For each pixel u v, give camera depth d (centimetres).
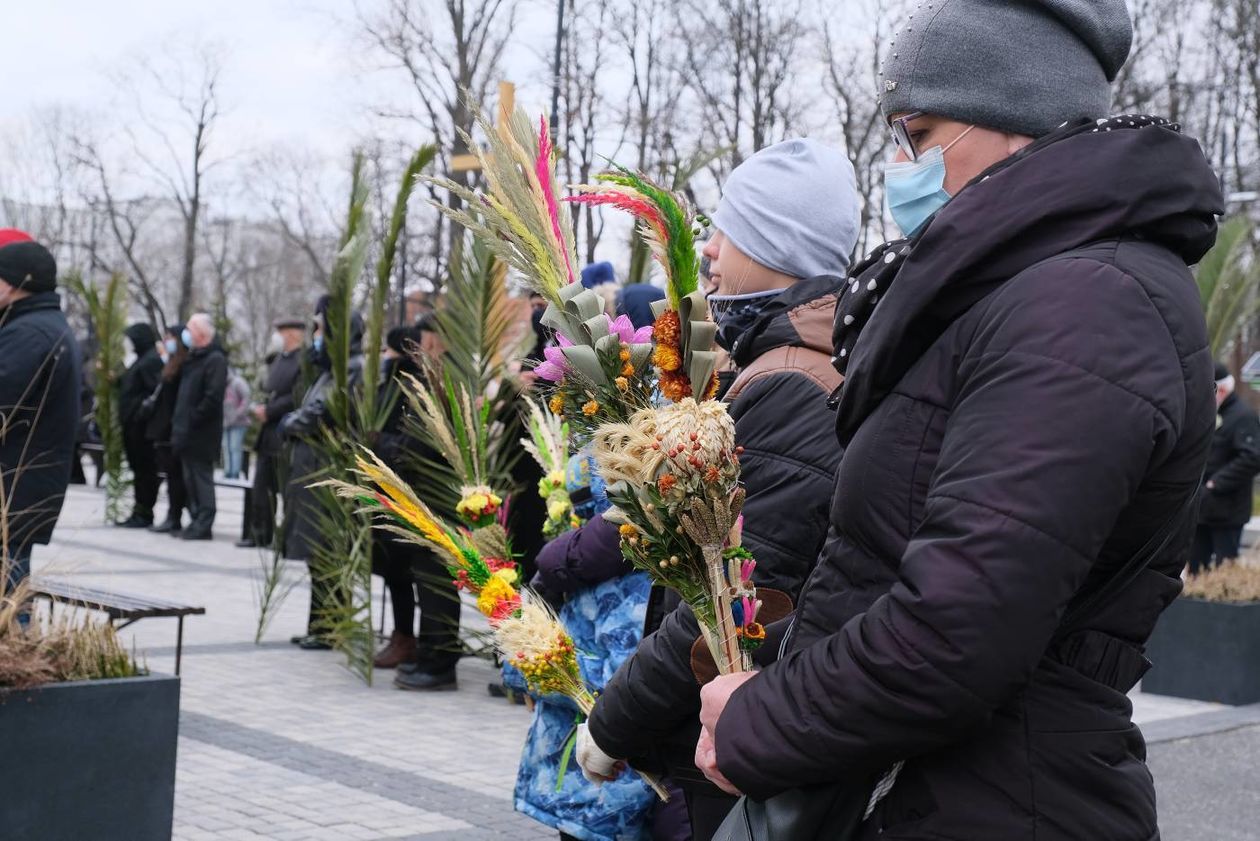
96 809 358
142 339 1467
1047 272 155
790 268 268
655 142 2269
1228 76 2772
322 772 542
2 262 548
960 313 163
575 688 256
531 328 657
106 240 5181
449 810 496
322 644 818
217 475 2569
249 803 493
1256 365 2519
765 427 236
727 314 275
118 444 1516
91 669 368
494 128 224
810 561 232
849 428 175
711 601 192
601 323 208
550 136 225
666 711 212
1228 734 697
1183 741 677
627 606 317
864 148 2322
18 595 375
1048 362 150
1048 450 146
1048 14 177
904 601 149
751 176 273
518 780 321
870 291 178
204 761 551
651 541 190
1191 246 166
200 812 479
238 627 883
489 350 665
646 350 208
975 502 147
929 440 162
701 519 184
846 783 167
